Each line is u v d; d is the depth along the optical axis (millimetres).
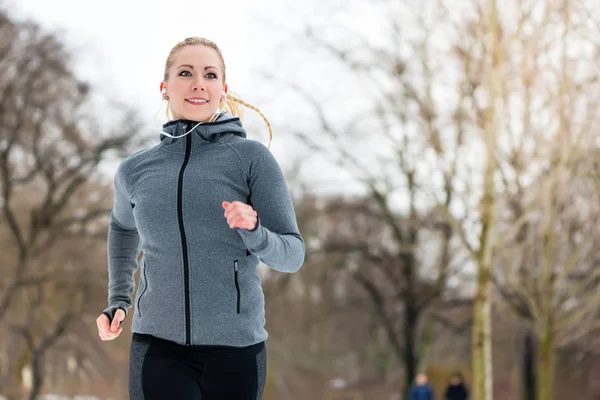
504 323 26562
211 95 3115
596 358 30078
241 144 3061
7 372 26672
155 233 2965
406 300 25047
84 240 26453
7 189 24594
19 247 24750
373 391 38781
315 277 28109
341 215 26344
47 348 25531
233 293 2924
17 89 23828
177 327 2896
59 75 24094
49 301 26125
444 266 22875
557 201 17516
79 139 24938
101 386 34312
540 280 18797
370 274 29469
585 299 19609
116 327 3350
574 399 31016
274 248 2771
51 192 24922
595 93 15633
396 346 25734
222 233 2928
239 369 2928
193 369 2904
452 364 34750
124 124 25234
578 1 14836
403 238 24328
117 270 3455
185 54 3146
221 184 2973
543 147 16078
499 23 15266
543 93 15719
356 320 31984
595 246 18891
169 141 3102
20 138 24234
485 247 15672
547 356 18953
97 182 26828
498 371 34812
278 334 31984
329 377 37406
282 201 3010
